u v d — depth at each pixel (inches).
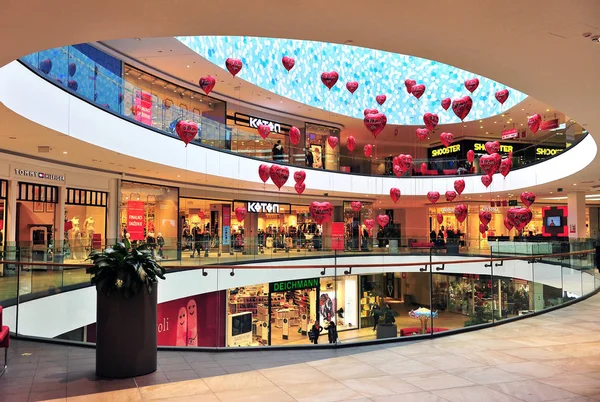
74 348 233.5
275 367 201.9
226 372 194.9
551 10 171.9
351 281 697.0
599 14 174.7
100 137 447.2
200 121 646.5
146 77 688.4
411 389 173.3
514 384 178.2
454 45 207.8
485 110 953.5
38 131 378.9
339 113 943.7
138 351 189.5
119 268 186.1
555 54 214.8
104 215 626.5
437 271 322.7
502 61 225.8
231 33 195.2
